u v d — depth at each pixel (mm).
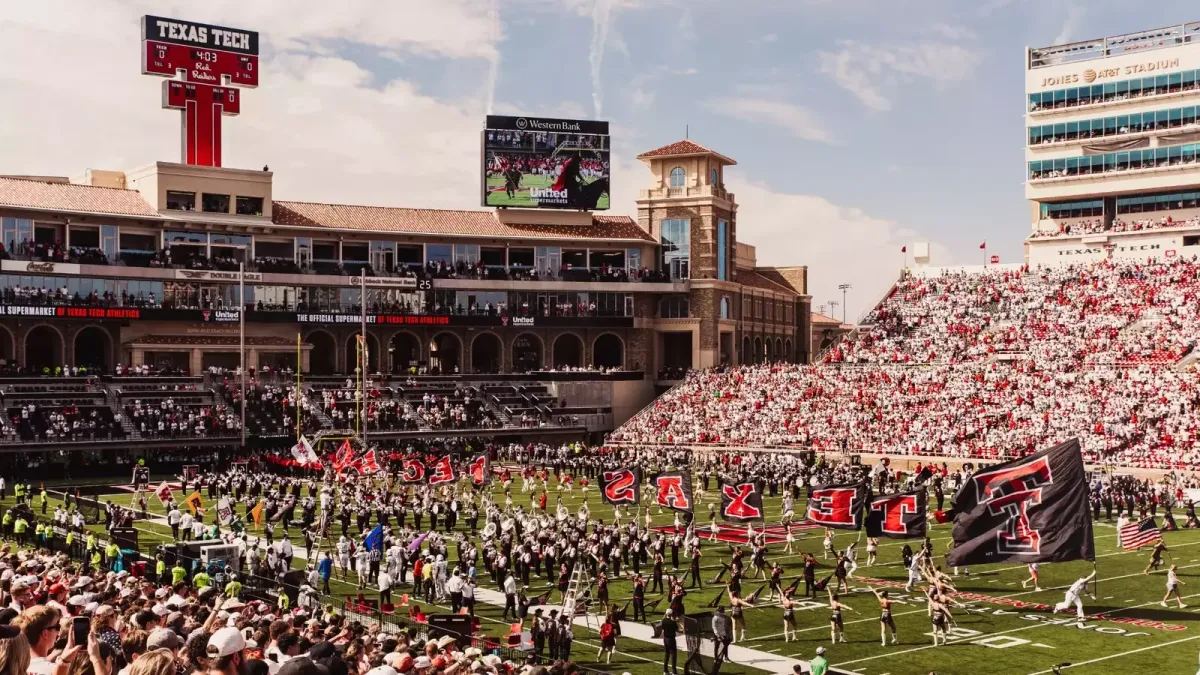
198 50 108500
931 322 118562
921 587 45375
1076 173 125125
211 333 107250
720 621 34656
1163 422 86938
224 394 101125
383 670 13953
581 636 40375
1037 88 127250
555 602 45344
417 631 35094
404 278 114312
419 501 65750
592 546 47344
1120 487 71500
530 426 112625
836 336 178875
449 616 36594
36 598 22609
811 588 47688
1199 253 116812
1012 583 48969
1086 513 35125
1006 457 88188
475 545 58750
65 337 101062
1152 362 97812
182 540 57688
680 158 128875
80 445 88812
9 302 94750
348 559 51625
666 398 117625
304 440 77875
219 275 105500
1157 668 34438
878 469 87188
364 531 60875
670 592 39188
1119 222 123688
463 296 118688
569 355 131000
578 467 92938
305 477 87625
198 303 105625
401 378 113062
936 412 98438
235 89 110812
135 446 91062
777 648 37875
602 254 128125
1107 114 122875
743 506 49344
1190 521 66750
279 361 111812
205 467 92312
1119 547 58750
